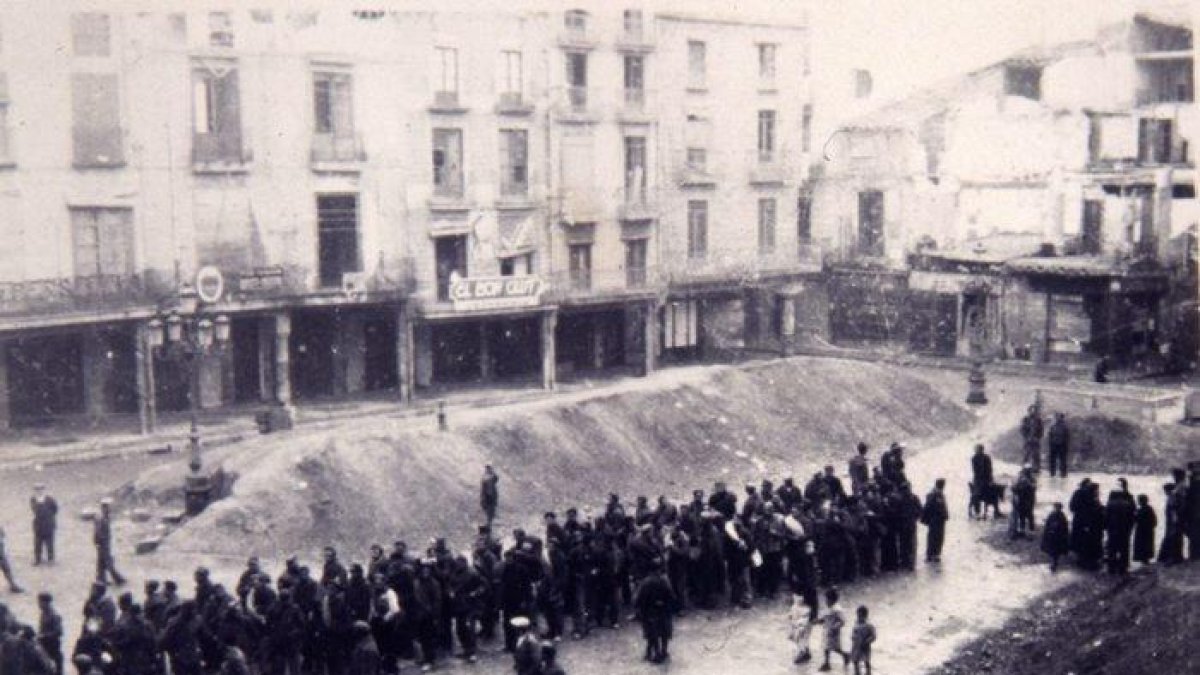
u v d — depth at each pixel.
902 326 60.19
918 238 61.22
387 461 31.47
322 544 28.61
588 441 36.03
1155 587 25.05
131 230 41.78
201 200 42.91
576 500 33.78
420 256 47.62
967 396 47.34
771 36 58.94
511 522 31.66
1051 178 58.00
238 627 20.09
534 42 50.09
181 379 44.06
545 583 22.89
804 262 61.75
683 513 25.64
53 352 41.81
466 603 22.30
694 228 57.31
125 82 41.19
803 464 38.78
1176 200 55.16
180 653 19.56
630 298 52.25
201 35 42.41
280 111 44.19
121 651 19.19
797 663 22.52
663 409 38.62
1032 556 29.33
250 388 45.75
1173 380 52.59
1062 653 23.22
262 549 27.95
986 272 56.91
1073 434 39.75
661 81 55.09
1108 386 48.31
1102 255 56.66
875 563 27.80
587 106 52.31
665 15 54.84
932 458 39.69
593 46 52.09
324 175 45.25
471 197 48.88
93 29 40.62
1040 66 58.31
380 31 46.03
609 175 53.41
